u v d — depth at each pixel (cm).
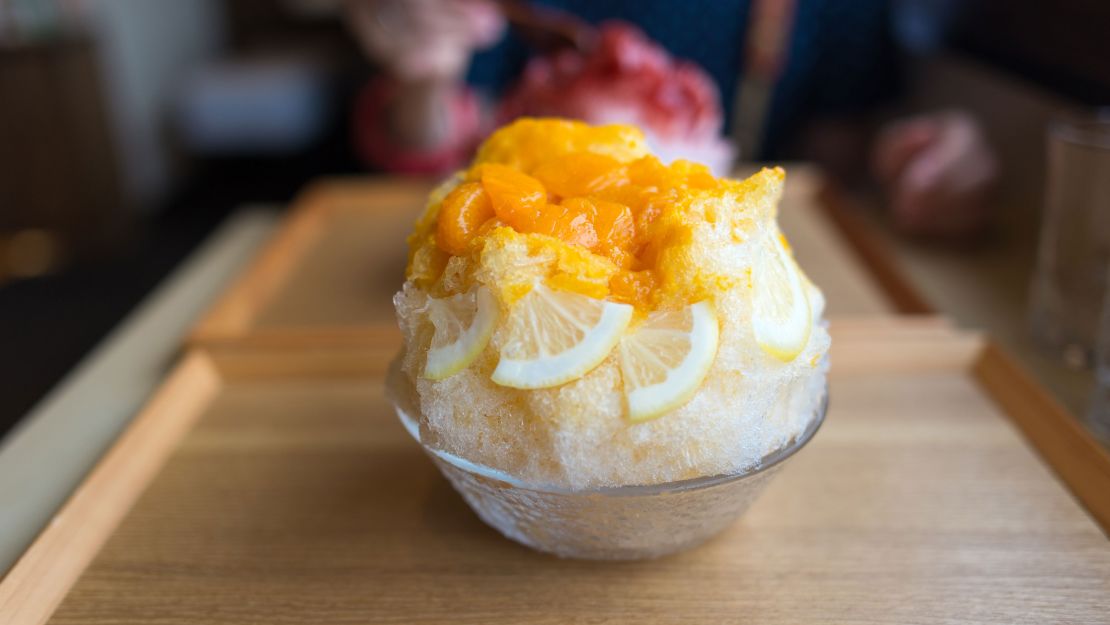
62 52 117
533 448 27
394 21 74
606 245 28
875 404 40
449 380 27
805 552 32
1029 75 73
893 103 103
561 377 26
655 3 96
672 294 27
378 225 65
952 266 62
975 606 30
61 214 122
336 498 36
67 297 115
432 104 77
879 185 81
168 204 151
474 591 31
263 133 147
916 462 37
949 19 95
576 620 29
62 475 38
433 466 38
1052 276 47
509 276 27
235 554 33
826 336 30
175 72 161
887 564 31
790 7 95
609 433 26
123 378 46
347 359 44
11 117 114
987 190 65
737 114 101
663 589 31
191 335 46
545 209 29
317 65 156
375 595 31
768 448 28
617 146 32
